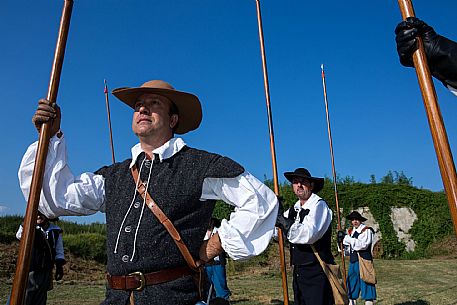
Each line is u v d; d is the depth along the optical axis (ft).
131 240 8.86
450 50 7.02
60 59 8.90
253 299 33.19
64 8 9.02
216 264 29.91
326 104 27.45
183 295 8.76
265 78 20.03
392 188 72.84
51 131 8.77
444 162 6.93
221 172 9.12
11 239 47.39
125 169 9.73
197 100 9.97
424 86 7.12
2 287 36.17
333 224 69.67
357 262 30.45
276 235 21.58
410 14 7.56
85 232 59.88
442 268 53.52
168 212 8.93
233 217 9.18
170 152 9.48
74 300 31.73
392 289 38.22
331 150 27.58
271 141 19.60
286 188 70.49
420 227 72.23
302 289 18.86
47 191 9.40
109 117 16.61
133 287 8.68
